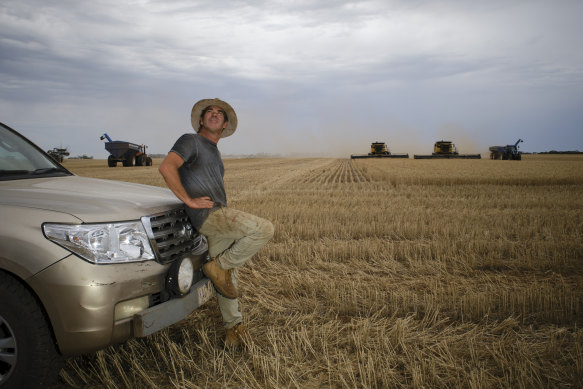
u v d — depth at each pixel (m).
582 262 5.58
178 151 2.84
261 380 2.79
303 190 15.94
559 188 15.41
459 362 3.00
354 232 7.59
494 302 4.17
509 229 7.64
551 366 2.91
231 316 3.28
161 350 3.18
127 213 2.72
